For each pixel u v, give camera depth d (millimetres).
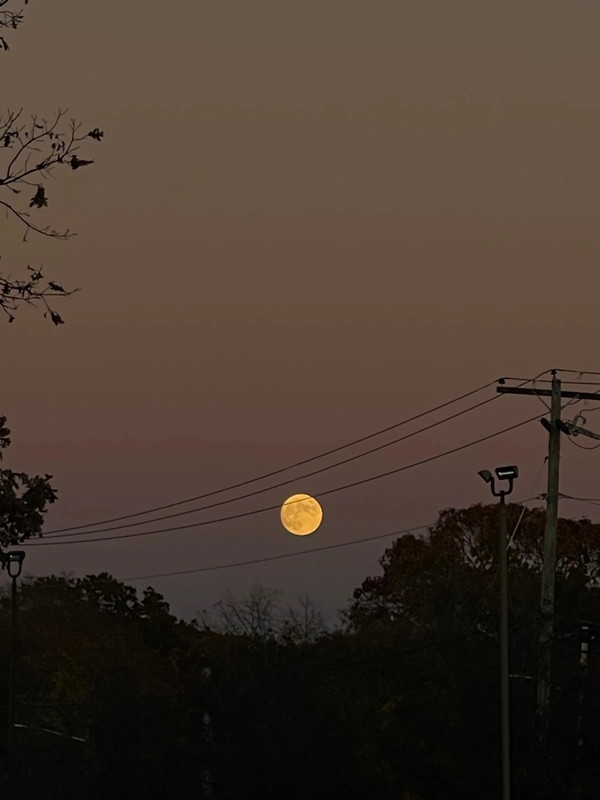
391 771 91812
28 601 165375
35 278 29562
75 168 29203
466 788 84500
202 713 99625
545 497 82688
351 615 140875
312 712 94438
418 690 100188
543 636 83188
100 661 140500
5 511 30938
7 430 31469
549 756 82875
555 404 81750
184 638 197250
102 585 198250
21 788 112250
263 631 109375
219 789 96125
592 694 83938
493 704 85312
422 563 141875
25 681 144125
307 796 91625
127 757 103000
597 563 146500
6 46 28766
